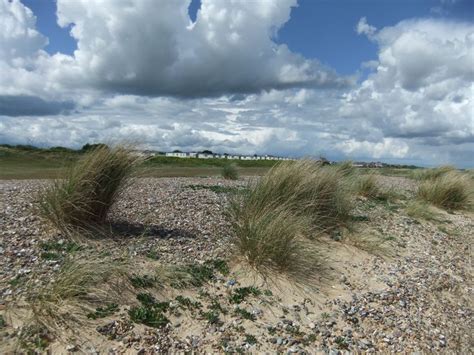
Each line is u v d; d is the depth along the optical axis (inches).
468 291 267.4
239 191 309.6
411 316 219.6
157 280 194.7
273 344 174.7
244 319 186.5
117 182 247.6
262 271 225.0
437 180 511.2
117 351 150.6
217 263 226.7
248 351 166.7
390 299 232.1
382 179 673.6
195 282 203.8
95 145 248.4
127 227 256.1
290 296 213.3
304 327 191.3
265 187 282.7
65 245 213.0
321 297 219.6
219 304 191.6
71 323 155.2
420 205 428.5
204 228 276.8
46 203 233.1
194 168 1042.7
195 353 159.5
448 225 410.3
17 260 189.9
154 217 285.3
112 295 176.6
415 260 299.1
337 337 187.9
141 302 178.7
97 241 225.3
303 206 284.2
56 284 166.9
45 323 150.6
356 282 244.8
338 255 273.4
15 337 141.8
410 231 362.6
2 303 154.9
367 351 182.7
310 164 321.7
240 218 260.1
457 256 327.9
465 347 198.8
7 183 398.3
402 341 195.2
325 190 308.7
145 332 163.2
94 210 243.6
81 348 146.7
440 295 252.2
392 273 267.3
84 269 175.2
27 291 164.2
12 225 228.8
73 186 230.8
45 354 139.6
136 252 219.9
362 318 208.2
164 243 240.2
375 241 304.0
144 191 374.6
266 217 244.8
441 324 218.2
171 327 169.8
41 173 627.2
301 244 257.3
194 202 342.3
